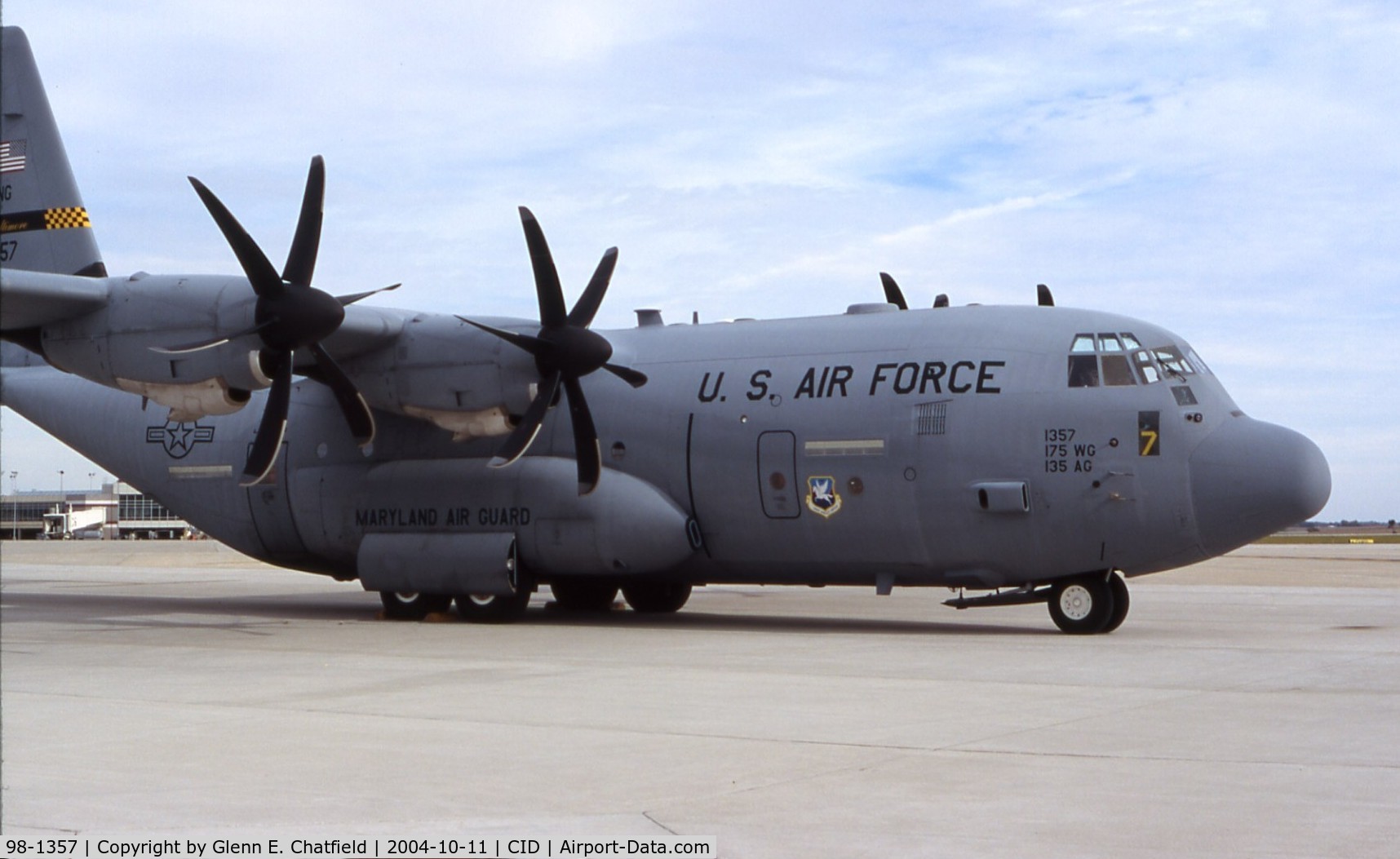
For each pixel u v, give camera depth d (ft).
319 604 78.48
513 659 44.93
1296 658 44.80
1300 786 23.49
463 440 60.75
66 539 378.32
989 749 27.20
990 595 58.75
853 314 62.13
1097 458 53.36
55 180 71.00
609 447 62.18
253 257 52.49
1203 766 25.34
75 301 54.44
